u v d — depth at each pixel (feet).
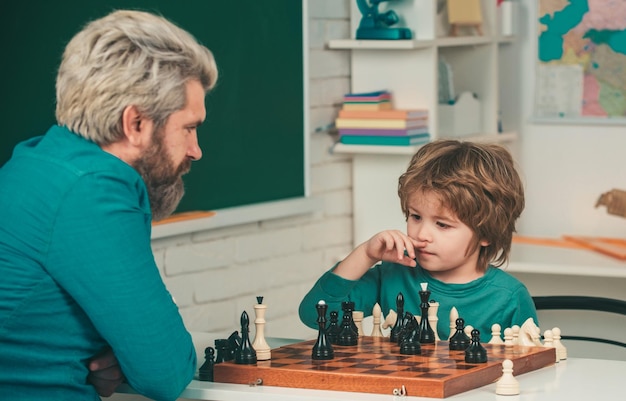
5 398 5.56
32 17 9.53
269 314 12.71
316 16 13.25
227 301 12.06
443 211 6.83
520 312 6.99
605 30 14.02
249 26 12.09
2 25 9.27
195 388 5.60
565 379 5.64
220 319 11.97
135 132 5.71
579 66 14.25
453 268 7.07
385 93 13.34
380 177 13.73
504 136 14.23
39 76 9.62
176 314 5.63
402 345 5.90
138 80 5.60
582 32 14.19
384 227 13.78
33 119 9.59
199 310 11.66
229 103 11.83
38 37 9.59
